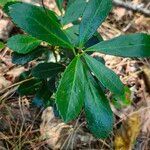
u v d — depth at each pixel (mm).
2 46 216
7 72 283
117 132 277
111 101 278
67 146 259
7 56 292
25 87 225
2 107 262
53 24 158
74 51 160
